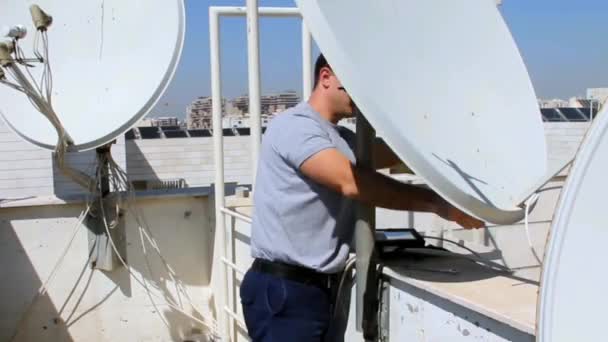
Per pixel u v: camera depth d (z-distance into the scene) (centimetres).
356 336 168
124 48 301
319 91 150
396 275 140
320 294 154
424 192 137
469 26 158
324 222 151
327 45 112
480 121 146
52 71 304
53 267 319
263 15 265
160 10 292
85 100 302
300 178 148
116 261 324
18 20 302
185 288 339
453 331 124
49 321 322
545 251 88
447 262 148
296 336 154
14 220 314
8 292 316
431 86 140
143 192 333
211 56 288
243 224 285
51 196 322
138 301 332
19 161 795
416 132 123
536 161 149
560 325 86
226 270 302
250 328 162
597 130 81
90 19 311
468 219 134
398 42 137
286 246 153
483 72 155
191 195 334
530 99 161
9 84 245
